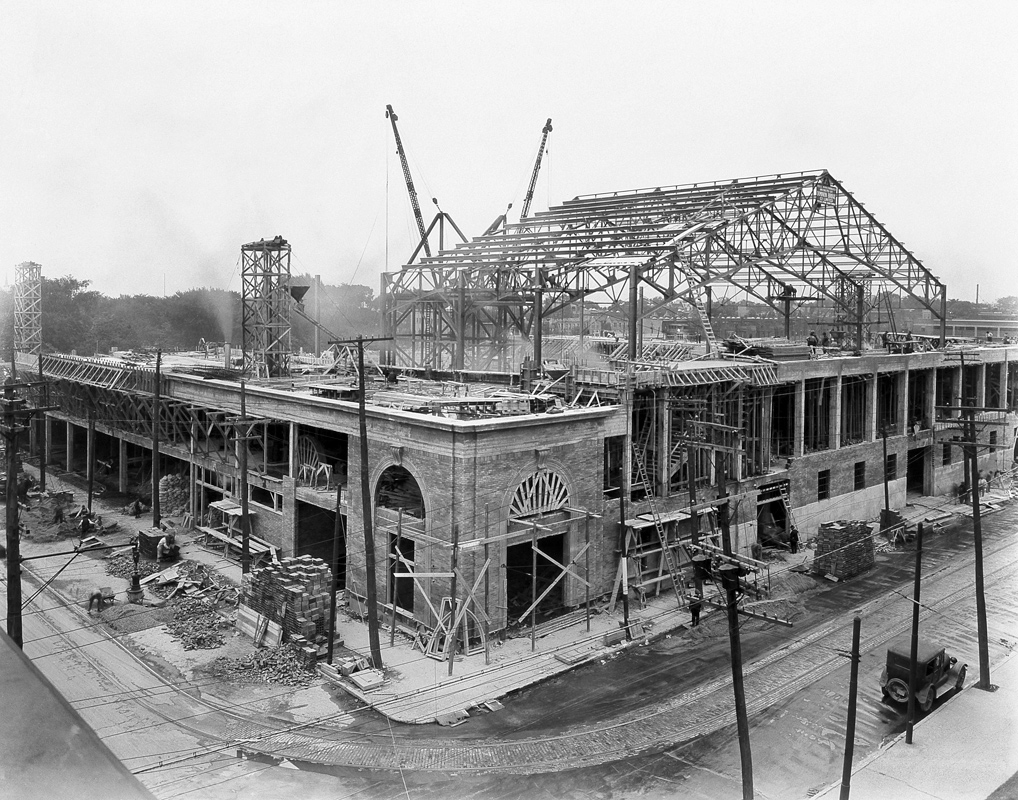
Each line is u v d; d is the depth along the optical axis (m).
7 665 3.37
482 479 35.09
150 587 41.56
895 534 54.16
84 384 63.84
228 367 60.62
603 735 28.52
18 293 88.31
